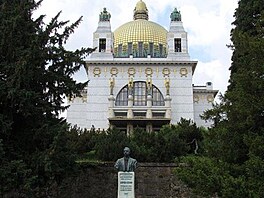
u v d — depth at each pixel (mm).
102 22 81062
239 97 14875
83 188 24609
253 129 15047
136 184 25781
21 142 19016
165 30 86375
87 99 74625
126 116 72625
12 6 20016
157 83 75562
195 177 14898
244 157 15477
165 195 25328
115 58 76812
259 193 13125
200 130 36188
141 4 91938
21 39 19328
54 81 19734
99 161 27531
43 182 18328
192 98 75000
